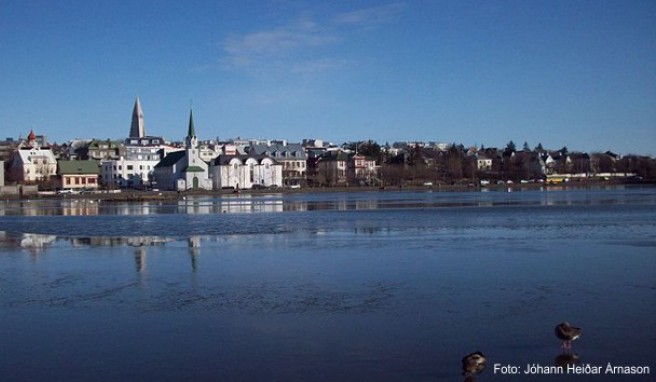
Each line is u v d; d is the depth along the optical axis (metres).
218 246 59.75
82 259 52.12
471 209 116.56
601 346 25.08
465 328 27.84
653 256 48.38
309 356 24.50
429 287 36.84
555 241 59.66
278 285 38.34
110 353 25.28
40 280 41.78
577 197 167.50
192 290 37.22
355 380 21.98
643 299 32.88
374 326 28.50
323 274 42.06
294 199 184.75
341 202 158.12
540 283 37.50
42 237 72.50
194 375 22.70
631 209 108.69
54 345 26.47
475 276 40.19
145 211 128.25
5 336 27.94
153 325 29.30
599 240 59.94
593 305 31.62
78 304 33.97
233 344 26.19
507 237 63.97
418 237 65.38
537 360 23.67
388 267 44.59
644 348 24.77
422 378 22.08
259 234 71.81
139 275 43.03
